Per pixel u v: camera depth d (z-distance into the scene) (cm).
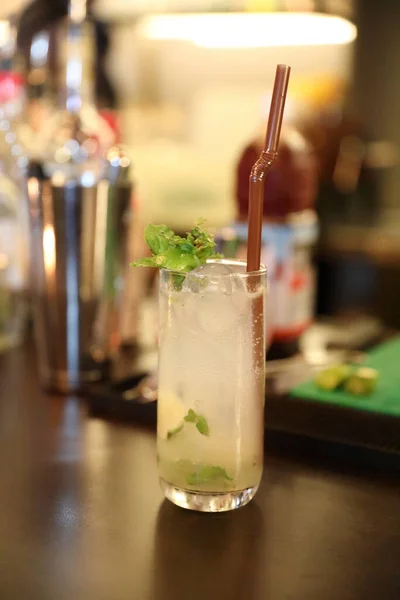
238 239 97
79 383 87
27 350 101
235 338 60
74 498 64
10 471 69
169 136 257
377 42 235
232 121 258
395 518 62
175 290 61
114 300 88
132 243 97
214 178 242
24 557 57
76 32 106
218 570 55
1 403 83
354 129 218
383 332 106
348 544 58
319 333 104
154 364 92
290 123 108
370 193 223
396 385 82
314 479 67
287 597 53
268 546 58
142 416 79
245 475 62
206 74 259
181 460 62
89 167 92
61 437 75
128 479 67
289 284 97
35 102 117
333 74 242
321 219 212
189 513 62
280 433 72
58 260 84
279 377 85
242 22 124
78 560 57
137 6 121
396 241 198
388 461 69
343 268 201
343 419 74
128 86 243
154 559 57
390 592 53
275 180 98
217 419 61
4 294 101
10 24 117
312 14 106
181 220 226
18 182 100
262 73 253
